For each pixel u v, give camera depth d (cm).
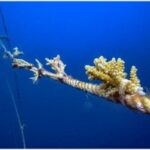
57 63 118
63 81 108
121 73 89
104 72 90
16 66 125
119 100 86
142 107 80
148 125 914
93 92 94
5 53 132
